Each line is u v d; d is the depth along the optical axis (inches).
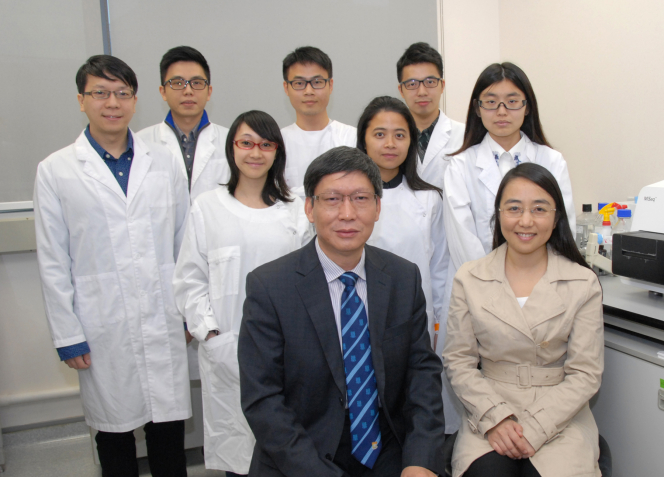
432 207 67.6
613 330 57.7
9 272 92.3
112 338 62.5
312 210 45.5
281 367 44.2
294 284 43.9
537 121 65.6
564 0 95.8
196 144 77.8
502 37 115.5
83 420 98.3
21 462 85.9
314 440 43.2
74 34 89.2
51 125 90.5
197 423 81.1
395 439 46.0
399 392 46.6
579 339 49.4
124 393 62.8
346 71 103.5
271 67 99.0
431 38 107.6
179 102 74.4
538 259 53.7
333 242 42.9
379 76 105.5
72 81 90.4
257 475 43.8
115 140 64.5
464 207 65.6
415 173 67.7
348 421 44.0
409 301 46.0
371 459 43.8
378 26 103.9
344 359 44.2
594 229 74.1
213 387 58.3
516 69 61.9
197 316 58.1
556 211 52.1
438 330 70.4
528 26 106.7
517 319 50.3
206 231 59.6
